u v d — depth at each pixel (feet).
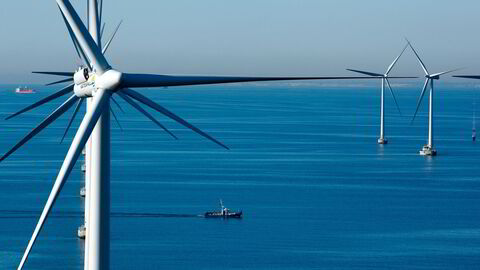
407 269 466.70
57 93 247.29
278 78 212.84
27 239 522.88
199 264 471.21
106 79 208.85
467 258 491.31
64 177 198.39
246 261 479.00
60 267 455.22
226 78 211.20
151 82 209.26
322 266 469.57
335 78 211.41
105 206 227.61
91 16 247.50
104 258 229.66
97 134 223.10
